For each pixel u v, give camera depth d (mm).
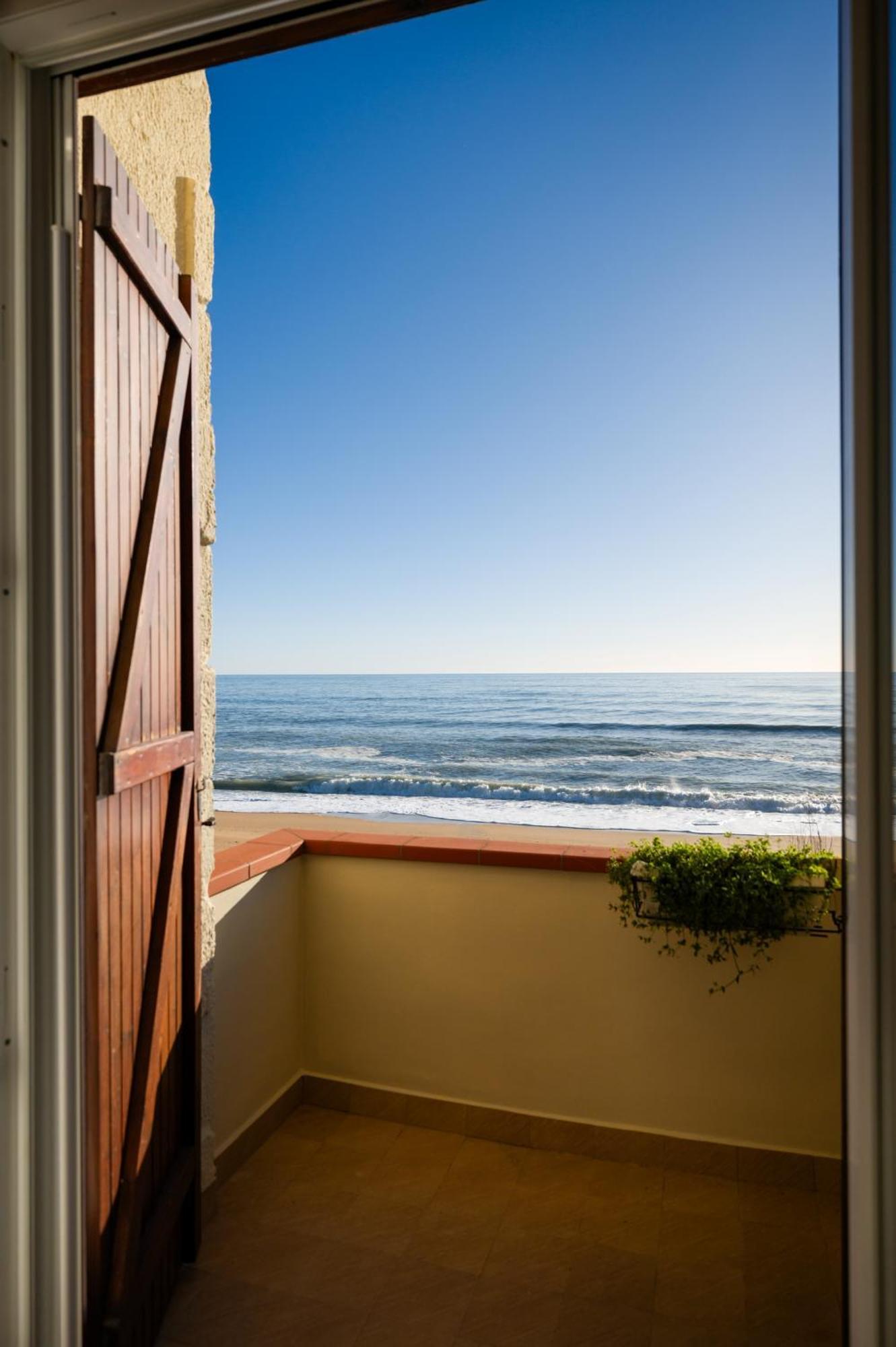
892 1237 940
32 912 1171
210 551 2340
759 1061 2418
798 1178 2365
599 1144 2535
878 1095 963
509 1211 2223
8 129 1147
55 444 1196
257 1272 1947
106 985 1482
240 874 2410
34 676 1177
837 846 2729
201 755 2215
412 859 2756
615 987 2549
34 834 1176
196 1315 1792
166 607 1856
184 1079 1980
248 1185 2346
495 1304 1835
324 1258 2002
